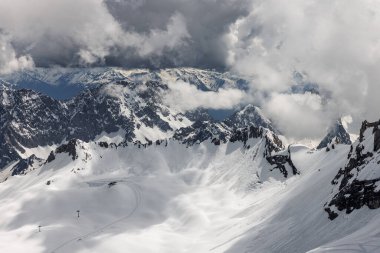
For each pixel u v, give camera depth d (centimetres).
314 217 19462
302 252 17462
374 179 16825
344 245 13362
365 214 16112
